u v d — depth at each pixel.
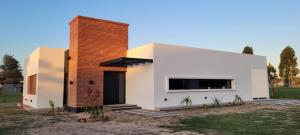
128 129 9.71
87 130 9.59
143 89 16.77
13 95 41.94
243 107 17.77
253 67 22.38
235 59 20.94
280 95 30.95
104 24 17.98
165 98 16.31
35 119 13.02
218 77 19.38
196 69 18.20
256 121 11.27
